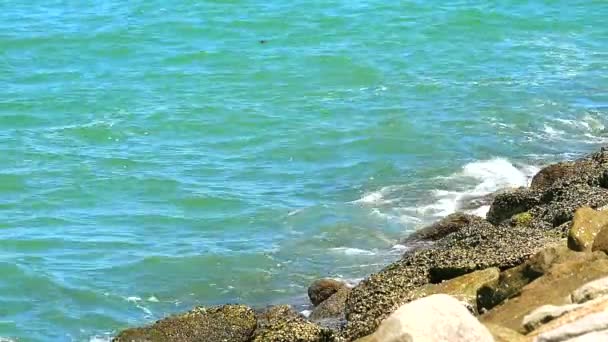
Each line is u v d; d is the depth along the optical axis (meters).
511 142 46.22
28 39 67.56
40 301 33.25
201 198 41.06
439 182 41.59
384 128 48.53
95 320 32.19
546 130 47.78
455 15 71.62
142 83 58.62
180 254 36.31
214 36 68.62
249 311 28.67
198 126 50.38
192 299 33.41
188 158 46.03
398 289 28.17
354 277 33.72
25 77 60.34
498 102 52.03
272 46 65.75
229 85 57.69
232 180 43.22
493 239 29.98
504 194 35.16
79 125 50.88
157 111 52.66
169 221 39.31
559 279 23.02
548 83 55.31
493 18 70.81
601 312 16.22
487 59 61.19
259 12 73.19
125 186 42.75
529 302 22.66
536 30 68.38
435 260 28.88
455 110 51.00
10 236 37.91
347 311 28.78
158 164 45.19
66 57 64.62
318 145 46.94
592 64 59.53
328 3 75.25
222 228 38.59
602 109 50.75
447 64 60.28
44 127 50.91
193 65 62.22
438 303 14.06
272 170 44.28
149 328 28.47
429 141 46.56
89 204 41.22
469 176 42.19
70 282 34.38
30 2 78.44
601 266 22.83
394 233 37.00
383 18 71.44
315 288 31.66
